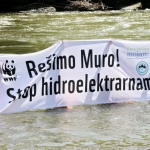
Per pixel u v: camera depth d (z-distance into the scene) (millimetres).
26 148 7438
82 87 9727
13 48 18500
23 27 26688
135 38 20859
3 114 9258
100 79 9797
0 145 7574
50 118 9039
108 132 8180
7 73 9258
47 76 9492
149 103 9984
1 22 30062
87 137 7930
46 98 9516
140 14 34500
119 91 9961
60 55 9562
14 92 9297
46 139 7848
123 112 9383
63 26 26781
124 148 7395
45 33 23547
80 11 40062
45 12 39406
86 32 23656
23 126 8555
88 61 9719
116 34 22609
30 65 9398
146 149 7348
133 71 9992
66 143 7641
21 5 41125
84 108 9672
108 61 9836
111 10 40438
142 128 8391
